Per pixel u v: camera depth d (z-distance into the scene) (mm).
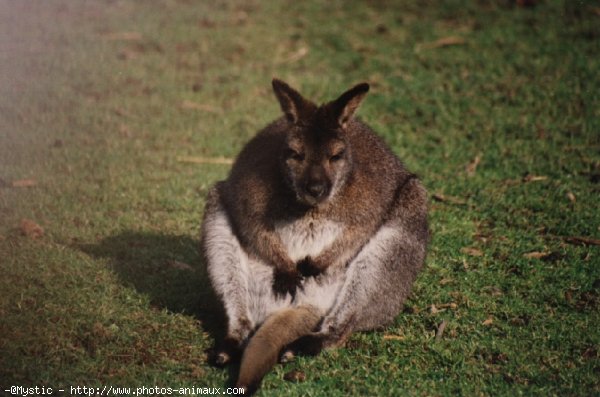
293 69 25625
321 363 12320
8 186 18422
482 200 18594
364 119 22656
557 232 17203
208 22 28531
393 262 13375
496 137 21672
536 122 22344
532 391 11641
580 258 16094
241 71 25500
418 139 21750
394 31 27844
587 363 12469
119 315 13273
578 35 26844
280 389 11547
